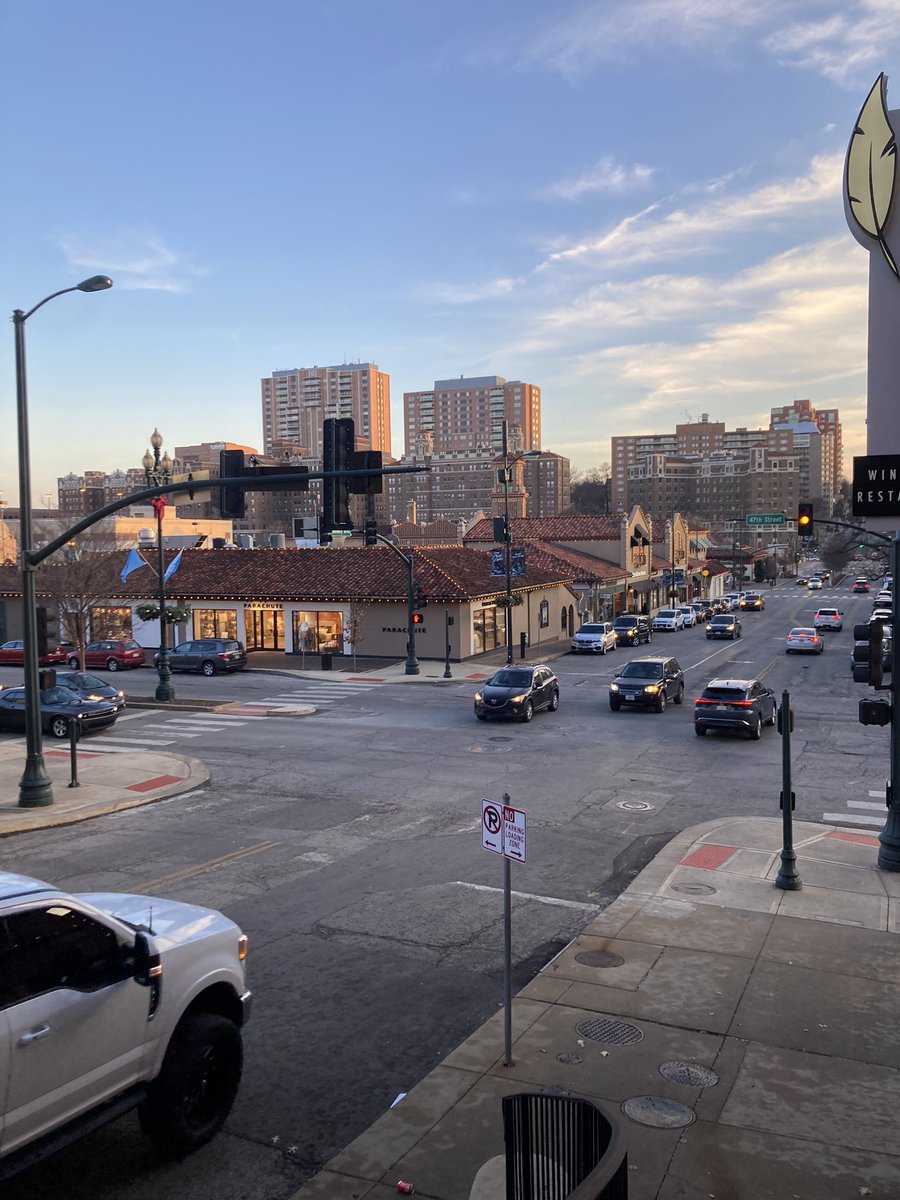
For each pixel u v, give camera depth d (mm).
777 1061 7473
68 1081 5348
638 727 25562
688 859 13133
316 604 44531
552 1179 4973
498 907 11422
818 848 13719
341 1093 7137
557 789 18016
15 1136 5055
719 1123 6574
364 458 15664
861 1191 5816
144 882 12445
